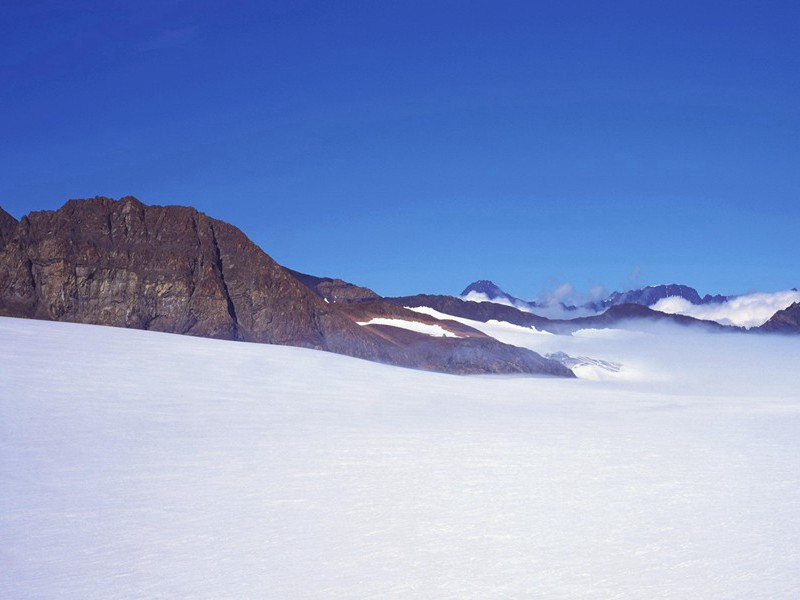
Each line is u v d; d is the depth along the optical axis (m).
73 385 26.58
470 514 12.13
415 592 8.66
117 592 8.68
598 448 19.58
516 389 44.53
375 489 13.88
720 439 22.22
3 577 9.15
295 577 9.16
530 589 8.74
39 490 13.34
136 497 13.02
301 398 29.72
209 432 20.27
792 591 8.58
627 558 9.87
